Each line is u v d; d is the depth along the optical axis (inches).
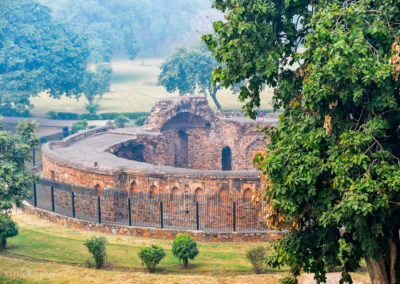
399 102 837.2
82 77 5679.1
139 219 1925.4
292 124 930.7
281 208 888.3
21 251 1598.2
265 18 979.3
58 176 2215.8
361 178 775.7
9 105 5310.0
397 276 914.1
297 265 948.0
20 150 1704.0
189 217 1866.4
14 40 5315.0
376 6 853.2
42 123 4990.2
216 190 1835.6
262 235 1753.2
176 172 1881.2
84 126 4594.0
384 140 853.2
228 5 1011.9
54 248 1638.8
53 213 2010.3
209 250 1644.9
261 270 1433.3
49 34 5580.7
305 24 998.4
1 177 1568.7
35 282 1261.1
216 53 1003.9
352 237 891.4
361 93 770.8
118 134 3024.1
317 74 806.5
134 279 1318.9
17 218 2043.6
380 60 795.4
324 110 857.5
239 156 3257.9
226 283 1299.2
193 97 3152.1
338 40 791.7
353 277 1347.2
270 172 860.0
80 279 1302.9
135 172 1942.7
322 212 857.5
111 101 6924.2
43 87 5295.3
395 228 897.5
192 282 1300.4
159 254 1435.8
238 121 3213.6
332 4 900.0
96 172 1952.5
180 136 3277.6
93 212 1950.1
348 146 795.4
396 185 730.2
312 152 848.9
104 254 1483.8
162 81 5137.8
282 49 976.3
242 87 1026.1
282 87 964.6
